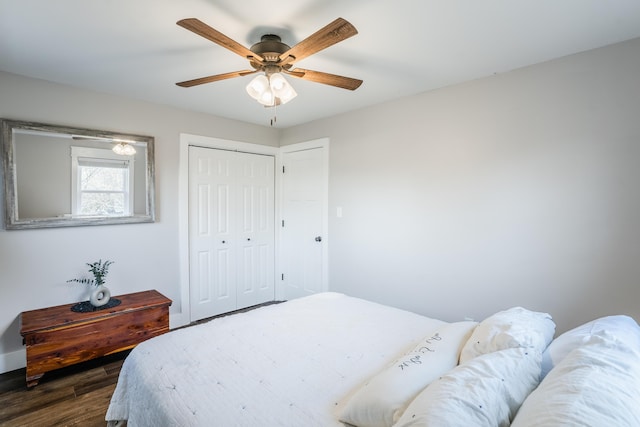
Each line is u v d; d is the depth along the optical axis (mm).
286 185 4102
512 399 935
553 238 2158
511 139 2318
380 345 1588
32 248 2508
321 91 2775
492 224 2420
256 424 1022
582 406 753
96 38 1891
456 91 2584
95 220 2779
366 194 3225
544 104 2176
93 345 2410
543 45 1961
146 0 1529
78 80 2539
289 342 1613
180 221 3309
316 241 3738
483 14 1646
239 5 1573
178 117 3266
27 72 2383
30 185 2479
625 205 1905
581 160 2043
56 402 2043
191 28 1385
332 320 1911
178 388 1228
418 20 1701
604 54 1958
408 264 2918
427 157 2764
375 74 2408
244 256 3867
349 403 1062
